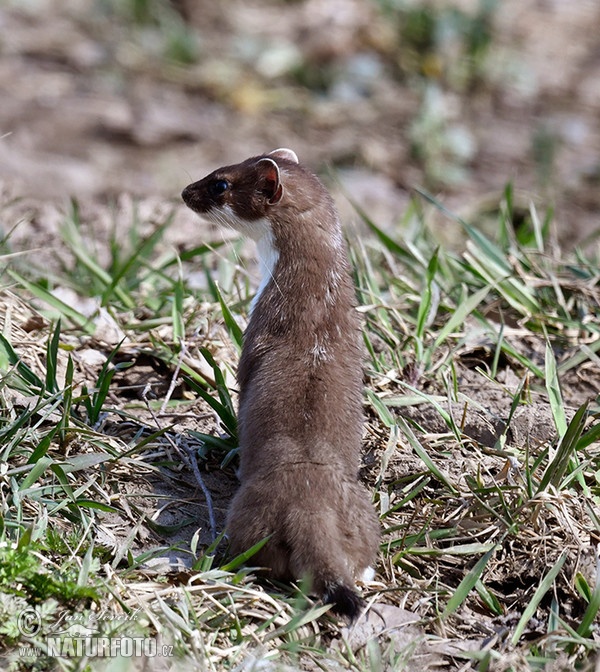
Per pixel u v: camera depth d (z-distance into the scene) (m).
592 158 23.34
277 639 7.65
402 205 20.53
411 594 8.26
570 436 8.74
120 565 8.22
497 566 8.63
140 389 10.64
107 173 20.45
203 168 21.38
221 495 9.31
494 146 23.53
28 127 21.86
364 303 11.84
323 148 22.86
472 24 26.80
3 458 8.51
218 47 26.47
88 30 26.48
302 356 8.80
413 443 9.13
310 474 8.09
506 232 13.90
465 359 11.47
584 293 12.33
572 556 8.59
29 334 10.93
